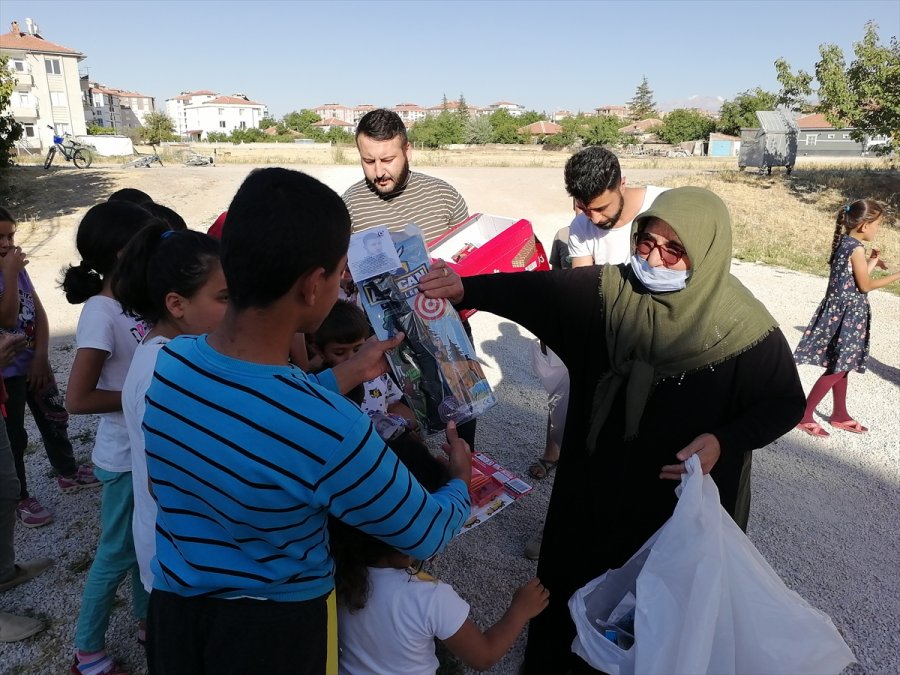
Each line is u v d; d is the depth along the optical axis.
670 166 31.97
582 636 1.87
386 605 1.64
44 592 2.92
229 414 1.18
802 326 7.35
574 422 2.15
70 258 10.00
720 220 1.79
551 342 2.15
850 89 16.98
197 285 1.82
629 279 1.99
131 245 1.96
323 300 1.24
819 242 12.47
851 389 5.65
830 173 22.59
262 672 1.29
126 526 2.29
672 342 1.87
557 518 2.23
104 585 2.32
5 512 2.71
